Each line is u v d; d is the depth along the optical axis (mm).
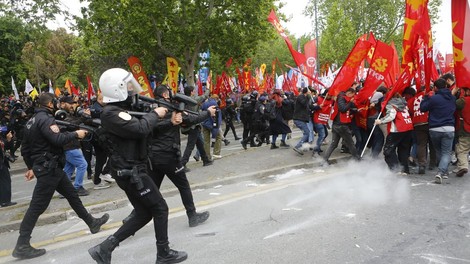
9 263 4520
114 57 23062
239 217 5477
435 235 4539
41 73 31938
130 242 4863
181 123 4910
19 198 8000
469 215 5156
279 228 4961
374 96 8320
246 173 7836
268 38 19609
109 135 3793
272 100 11359
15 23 13461
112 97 3736
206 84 18156
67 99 6582
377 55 8391
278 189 6762
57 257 4590
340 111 8055
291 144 10930
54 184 4719
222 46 19406
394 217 5168
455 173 7398
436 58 14180
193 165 9000
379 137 8297
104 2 17094
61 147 4832
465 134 6902
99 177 7629
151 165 4734
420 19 7332
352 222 5039
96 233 5258
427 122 7285
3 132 9758
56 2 12359
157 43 18906
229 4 17797
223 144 14242
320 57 31172
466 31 6461
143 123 3697
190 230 5113
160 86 5348
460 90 7152
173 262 4098
